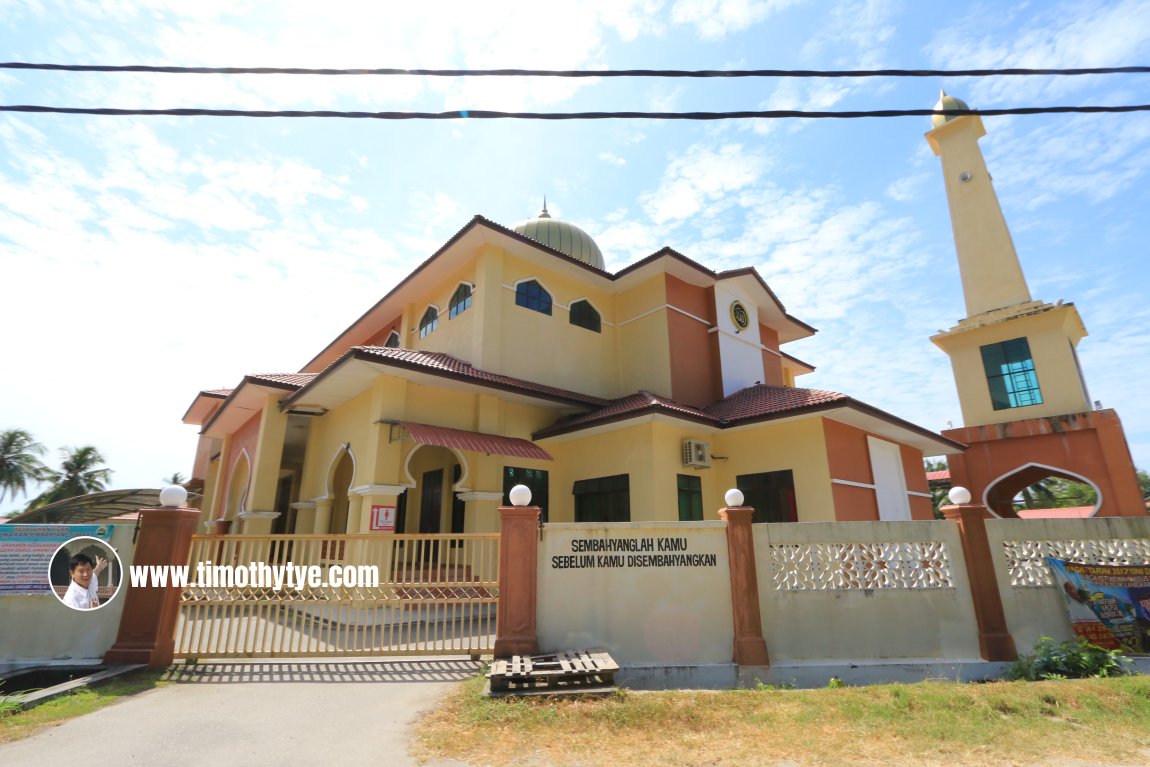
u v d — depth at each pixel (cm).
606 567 736
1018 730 471
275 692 596
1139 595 732
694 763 421
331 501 1314
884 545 766
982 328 1783
